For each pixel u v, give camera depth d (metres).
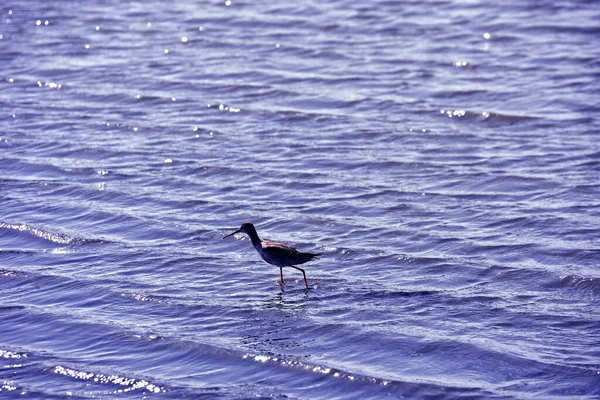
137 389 18.34
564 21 45.66
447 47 42.84
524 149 31.34
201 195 28.28
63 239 25.39
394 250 24.23
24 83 39.62
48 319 21.17
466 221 25.92
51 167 30.50
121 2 52.97
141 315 21.33
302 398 17.86
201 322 20.89
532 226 25.36
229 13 49.53
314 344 19.75
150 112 35.94
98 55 43.25
